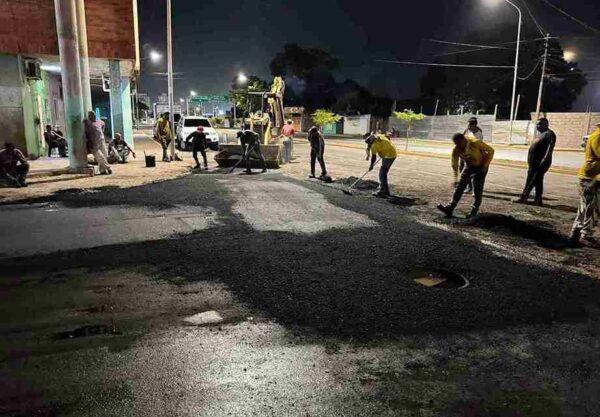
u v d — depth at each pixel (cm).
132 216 750
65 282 465
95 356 323
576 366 326
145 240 614
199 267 513
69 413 261
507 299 442
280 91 1748
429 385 297
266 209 819
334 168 1505
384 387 293
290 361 322
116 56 1605
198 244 598
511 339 363
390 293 448
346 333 365
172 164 1540
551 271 523
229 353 331
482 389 295
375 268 520
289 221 733
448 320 393
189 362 318
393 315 400
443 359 330
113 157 1559
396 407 273
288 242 614
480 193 782
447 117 4075
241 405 271
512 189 1114
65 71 1184
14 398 273
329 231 677
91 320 381
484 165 761
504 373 314
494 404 279
